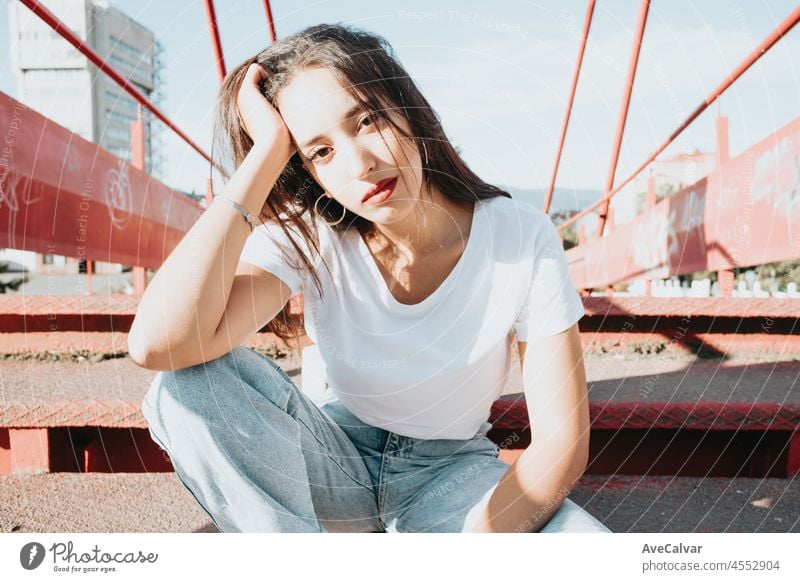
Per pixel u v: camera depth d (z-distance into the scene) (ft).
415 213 3.13
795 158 7.36
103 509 4.01
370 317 3.24
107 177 8.81
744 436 4.99
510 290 3.09
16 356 6.45
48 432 4.51
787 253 7.55
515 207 3.26
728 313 6.66
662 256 12.64
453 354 3.13
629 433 5.12
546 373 3.03
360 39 2.92
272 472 2.86
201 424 2.73
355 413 3.45
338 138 2.86
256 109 3.16
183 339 2.67
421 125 3.09
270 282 3.19
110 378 5.45
